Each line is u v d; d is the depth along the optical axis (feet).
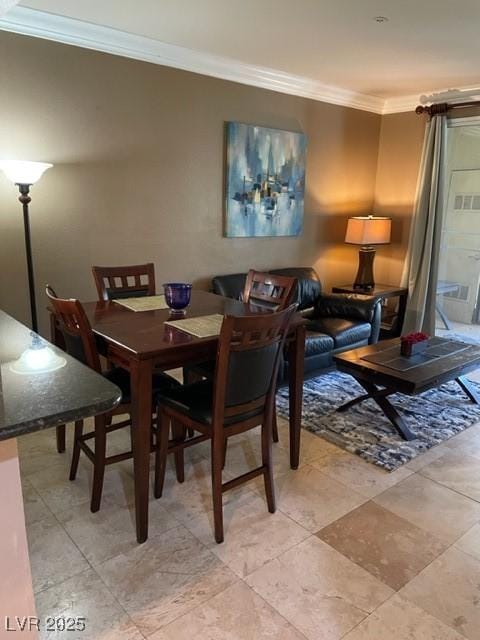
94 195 11.10
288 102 14.34
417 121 16.21
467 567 6.19
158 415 7.28
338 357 10.22
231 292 13.28
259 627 5.23
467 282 16.67
